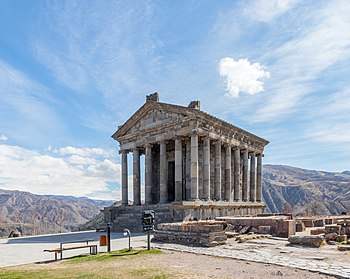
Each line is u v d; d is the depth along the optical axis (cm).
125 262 1527
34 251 2162
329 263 1471
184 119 4347
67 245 2459
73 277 1230
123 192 5234
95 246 1872
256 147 5969
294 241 2109
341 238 2242
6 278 1240
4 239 3152
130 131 5306
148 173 4866
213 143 4838
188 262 1510
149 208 4331
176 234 2256
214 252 1791
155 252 1794
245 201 5488
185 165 5019
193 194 4159
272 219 2677
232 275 1237
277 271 1301
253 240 2312
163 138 4688
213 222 2875
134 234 3309
